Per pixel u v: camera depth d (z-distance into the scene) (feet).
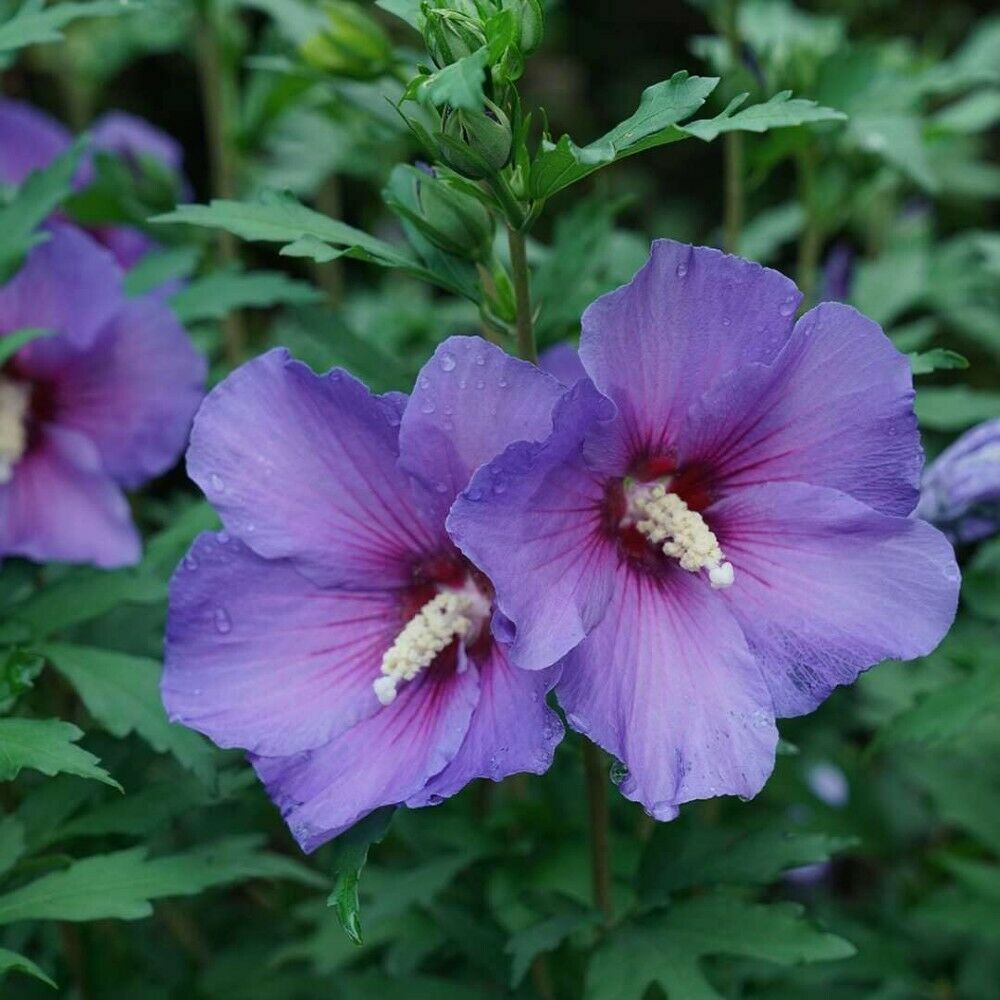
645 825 1.75
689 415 1.32
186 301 1.79
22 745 1.34
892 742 1.64
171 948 1.95
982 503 1.56
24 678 1.46
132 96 3.73
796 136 1.92
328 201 2.68
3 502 1.78
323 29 1.81
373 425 1.31
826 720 2.12
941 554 1.28
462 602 1.35
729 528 1.35
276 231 1.37
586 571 1.30
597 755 1.47
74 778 1.52
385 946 1.94
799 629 1.31
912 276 2.24
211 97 2.25
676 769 1.27
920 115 2.21
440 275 1.42
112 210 2.13
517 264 1.36
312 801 1.31
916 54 3.51
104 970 1.78
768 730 1.28
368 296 2.77
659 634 1.31
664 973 1.44
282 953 1.83
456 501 1.21
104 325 1.75
